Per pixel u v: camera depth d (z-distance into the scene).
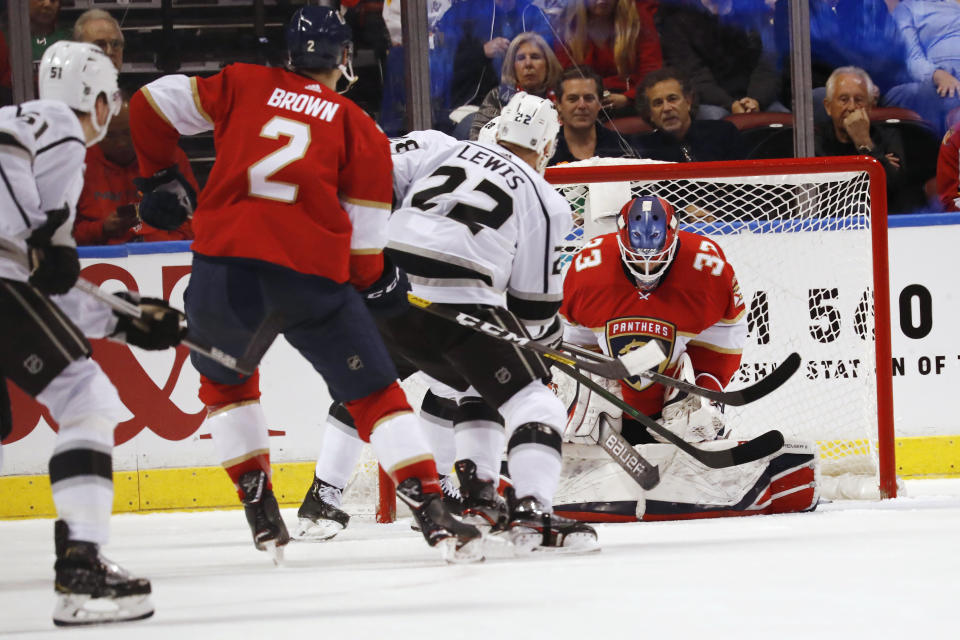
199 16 21.34
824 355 16.00
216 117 8.41
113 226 19.97
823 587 6.77
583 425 13.06
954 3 21.25
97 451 6.14
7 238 6.23
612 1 21.55
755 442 12.16
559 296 9.80
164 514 15.58
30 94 19.56
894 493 13.87
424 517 8.23
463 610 6.20
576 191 15.51
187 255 16.16
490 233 9.46
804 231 15.98
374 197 8.35
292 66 8.70
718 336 13.28
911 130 21.58
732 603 6.25
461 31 21.44
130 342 6.84
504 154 9.79
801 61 21.19
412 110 21.23
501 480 12.28
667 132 21.94
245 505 8.96
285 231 7.90
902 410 16.55
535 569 7.99
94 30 21.12
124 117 19.94
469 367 9.41
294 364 16.03
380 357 8.20
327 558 9.56
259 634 5.55
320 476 11.74
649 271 12.38
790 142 21.70
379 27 21.16
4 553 11.12
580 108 21.88
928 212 21.70
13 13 19.34
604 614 5.97
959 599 6.23
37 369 6.18
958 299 16.55
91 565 5.98
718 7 21.42
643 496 12.05
